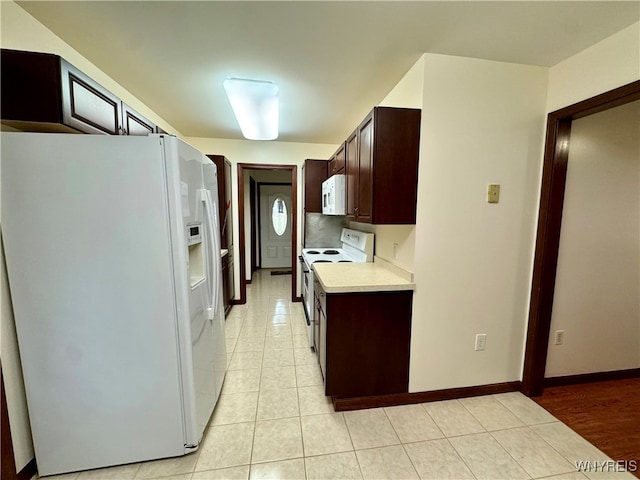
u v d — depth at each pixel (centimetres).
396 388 189
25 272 122
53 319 127
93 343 131
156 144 124
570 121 177
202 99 240
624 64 142
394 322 183
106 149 122
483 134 178
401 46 160
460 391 196
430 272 183
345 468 140
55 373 130
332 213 276
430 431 164
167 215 129
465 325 192
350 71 190
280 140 382
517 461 145
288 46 162
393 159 171
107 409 136
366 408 185
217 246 175
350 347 180
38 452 132
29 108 118
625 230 201
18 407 128
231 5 130
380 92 223
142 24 143
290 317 346
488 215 185
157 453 143
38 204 120
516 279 194
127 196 125
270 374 223
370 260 268
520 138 183
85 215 124
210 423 170
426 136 172
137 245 128
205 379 159
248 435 161
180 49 166
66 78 123
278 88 216
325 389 182
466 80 172
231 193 378
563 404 189
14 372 126
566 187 185
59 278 125
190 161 141
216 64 183
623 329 212
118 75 197
